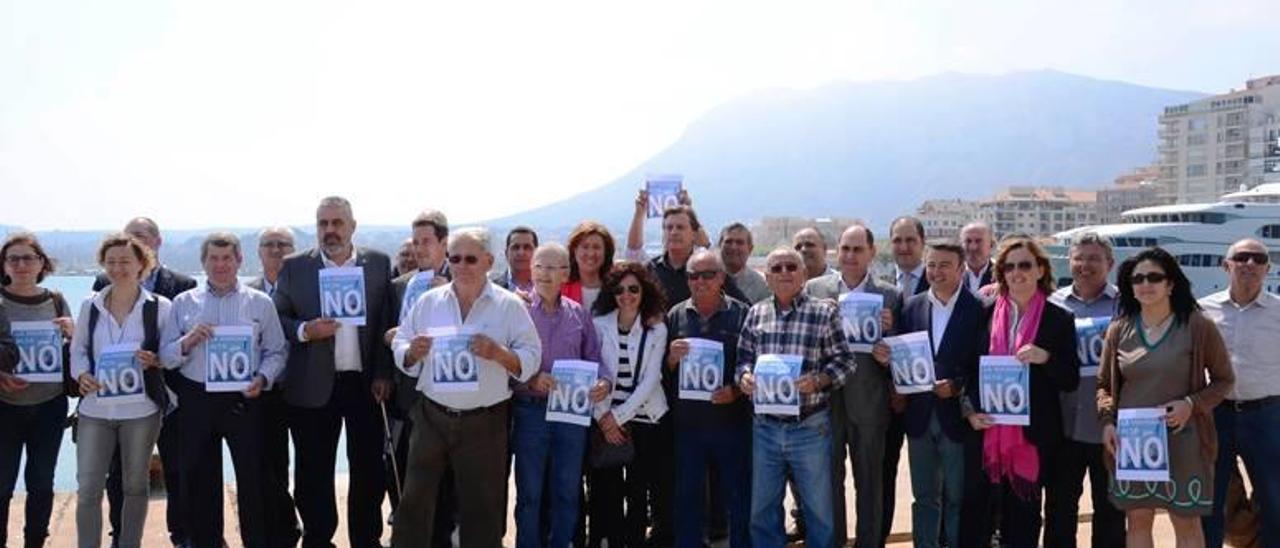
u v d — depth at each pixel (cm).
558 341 649
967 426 630
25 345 634
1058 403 625
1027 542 637
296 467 671
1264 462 640
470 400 606
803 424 623
